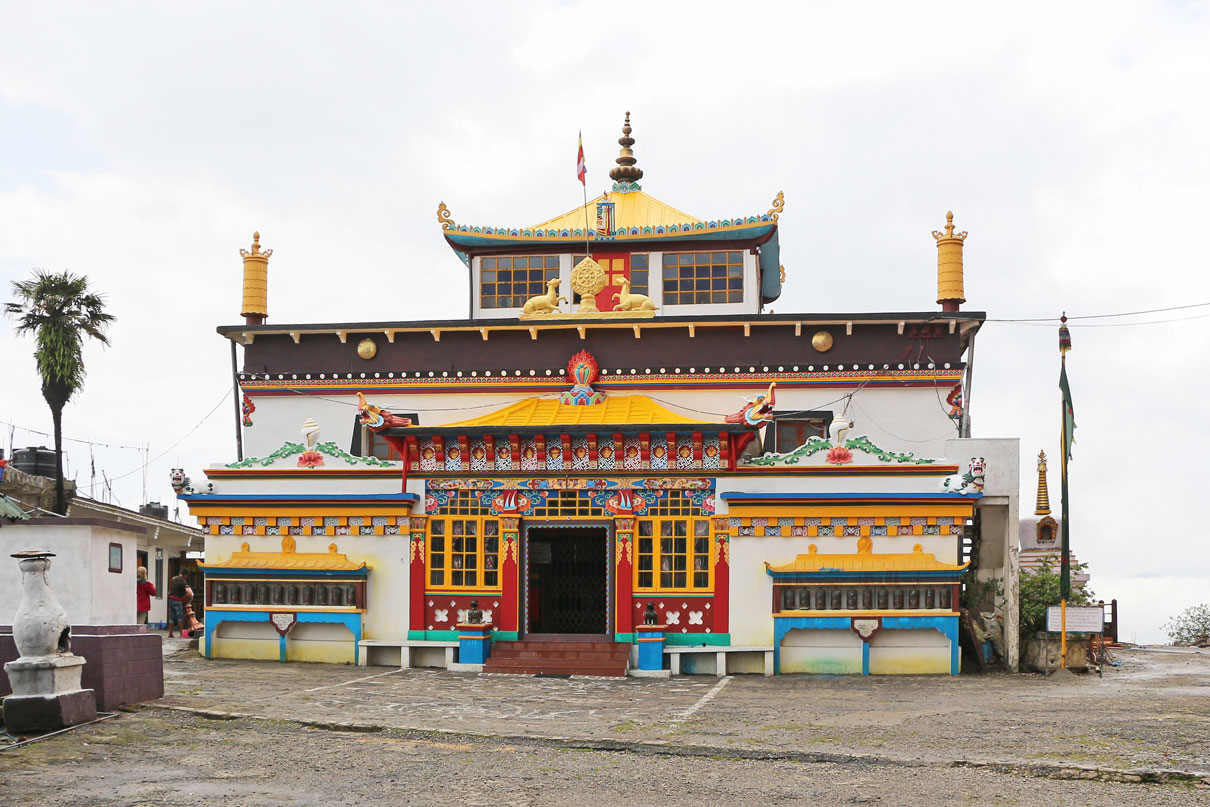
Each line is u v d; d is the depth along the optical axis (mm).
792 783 12766
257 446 29922
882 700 19562
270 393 30094
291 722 16188
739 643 24812
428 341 29750
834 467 25156
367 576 25750
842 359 28703
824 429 28672
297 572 25469
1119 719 16625
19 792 12016
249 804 11711
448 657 24938
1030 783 12695
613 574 25328
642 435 25484
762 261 34781
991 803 11852
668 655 24578
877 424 28484
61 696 15188
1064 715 17141
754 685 22375
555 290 31438
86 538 16594
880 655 24578
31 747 14180
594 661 24391
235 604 25719
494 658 24703
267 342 30312
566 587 28188
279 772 13180
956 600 24359
